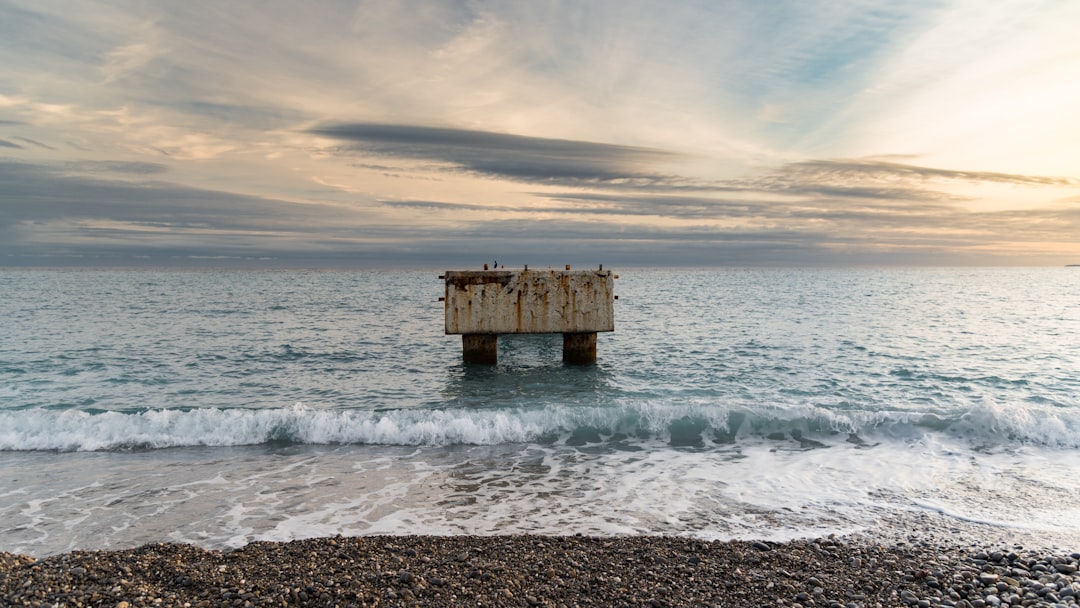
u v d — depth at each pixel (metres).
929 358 25.19
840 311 47.34
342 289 79.12
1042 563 7.64
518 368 23.09
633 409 14.91
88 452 12.82
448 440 13.85
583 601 6.74
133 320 39.16
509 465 12.20
